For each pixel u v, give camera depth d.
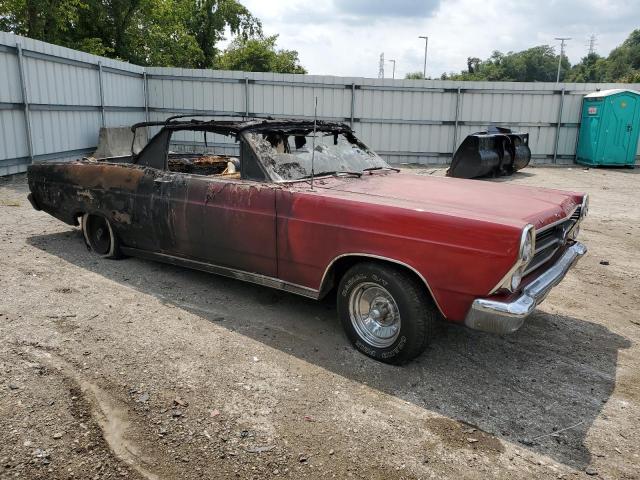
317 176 4.43
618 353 3.99
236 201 4.20
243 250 4.24
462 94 17.17
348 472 2.56
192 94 16.72
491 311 3.12
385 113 17.22
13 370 3.31
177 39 27.38
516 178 14.30
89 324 4.05
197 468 2.54
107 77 14.31
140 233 5.09
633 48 108.88
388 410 3.10
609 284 5.62
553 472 2.62
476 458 2.71
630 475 2.62
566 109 17.41
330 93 17.03
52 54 11.83
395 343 3.53
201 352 3.69
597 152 16.48
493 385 3.46
